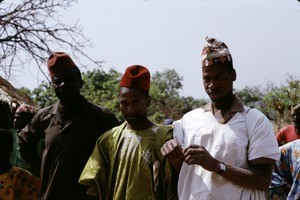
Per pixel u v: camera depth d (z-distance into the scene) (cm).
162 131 442
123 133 448
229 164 388
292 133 733
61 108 496
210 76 397
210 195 387
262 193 397
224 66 396
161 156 436
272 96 2075
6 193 509
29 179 522
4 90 879
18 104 785
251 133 391
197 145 378
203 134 398
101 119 495
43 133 509
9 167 516
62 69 486
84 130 488
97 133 490
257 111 399
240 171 381
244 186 385
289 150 590
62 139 488
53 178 483
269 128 394
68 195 481
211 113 404
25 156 528
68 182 482
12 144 516
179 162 413
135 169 436
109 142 452
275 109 2012
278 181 594
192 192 395
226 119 397
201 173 394
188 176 400
